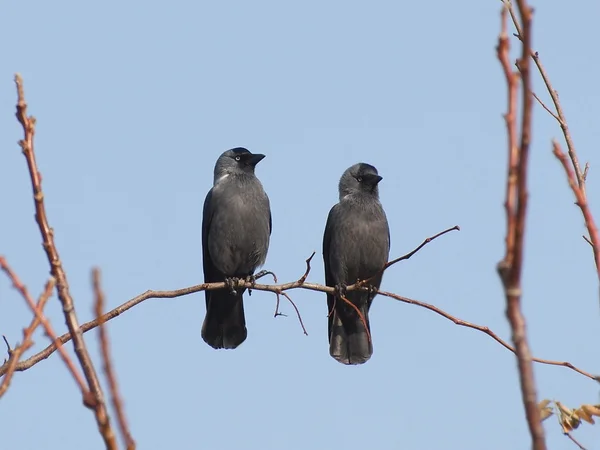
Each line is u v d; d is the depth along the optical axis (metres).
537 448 4.52
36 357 8.52
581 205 6.59
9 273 5.38
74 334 5.86
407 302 10.71
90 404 4.89
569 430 6.46
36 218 6.23
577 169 8.76
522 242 4.62
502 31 4.89
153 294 10.79
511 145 4.76
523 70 4.54
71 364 5.06
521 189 4.61
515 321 4.62
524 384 4.59
